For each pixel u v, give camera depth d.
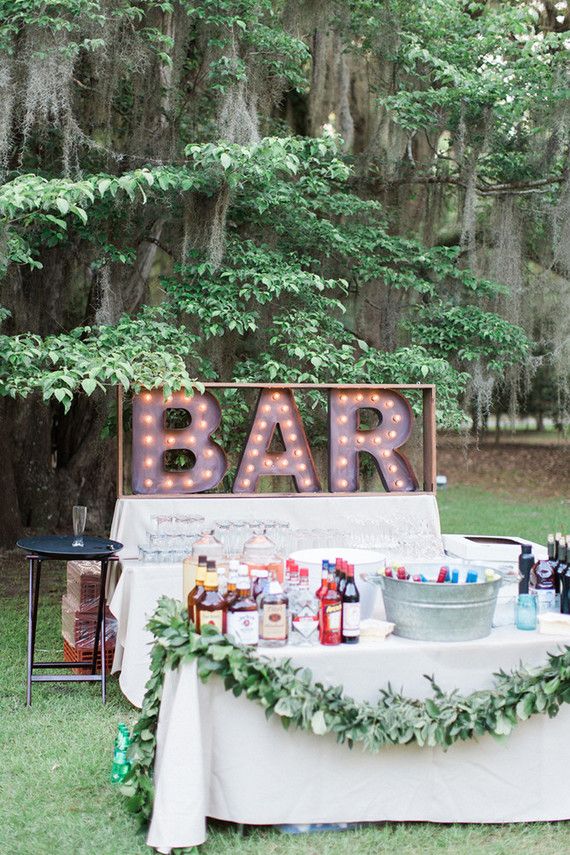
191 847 2.88
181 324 6.58
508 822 3.12
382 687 3.04
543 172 7.50
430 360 6.49
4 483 8.98
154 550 4.41
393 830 3.08
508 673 3.11
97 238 6.53
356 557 3.64
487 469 18.28
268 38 6.59
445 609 3.06
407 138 7.70
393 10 7.18
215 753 3.01
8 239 5.57
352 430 5.32
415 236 7.99
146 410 5.07
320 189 6.91
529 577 3.51
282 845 2.96
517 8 7.07
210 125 7.14
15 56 6.05
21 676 4.85
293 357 6.88
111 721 4.14
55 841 2.99
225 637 2.93
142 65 6.48
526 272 8.25
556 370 8.23
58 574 8.00
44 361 5.76
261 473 5.21
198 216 6.51
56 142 6.58
